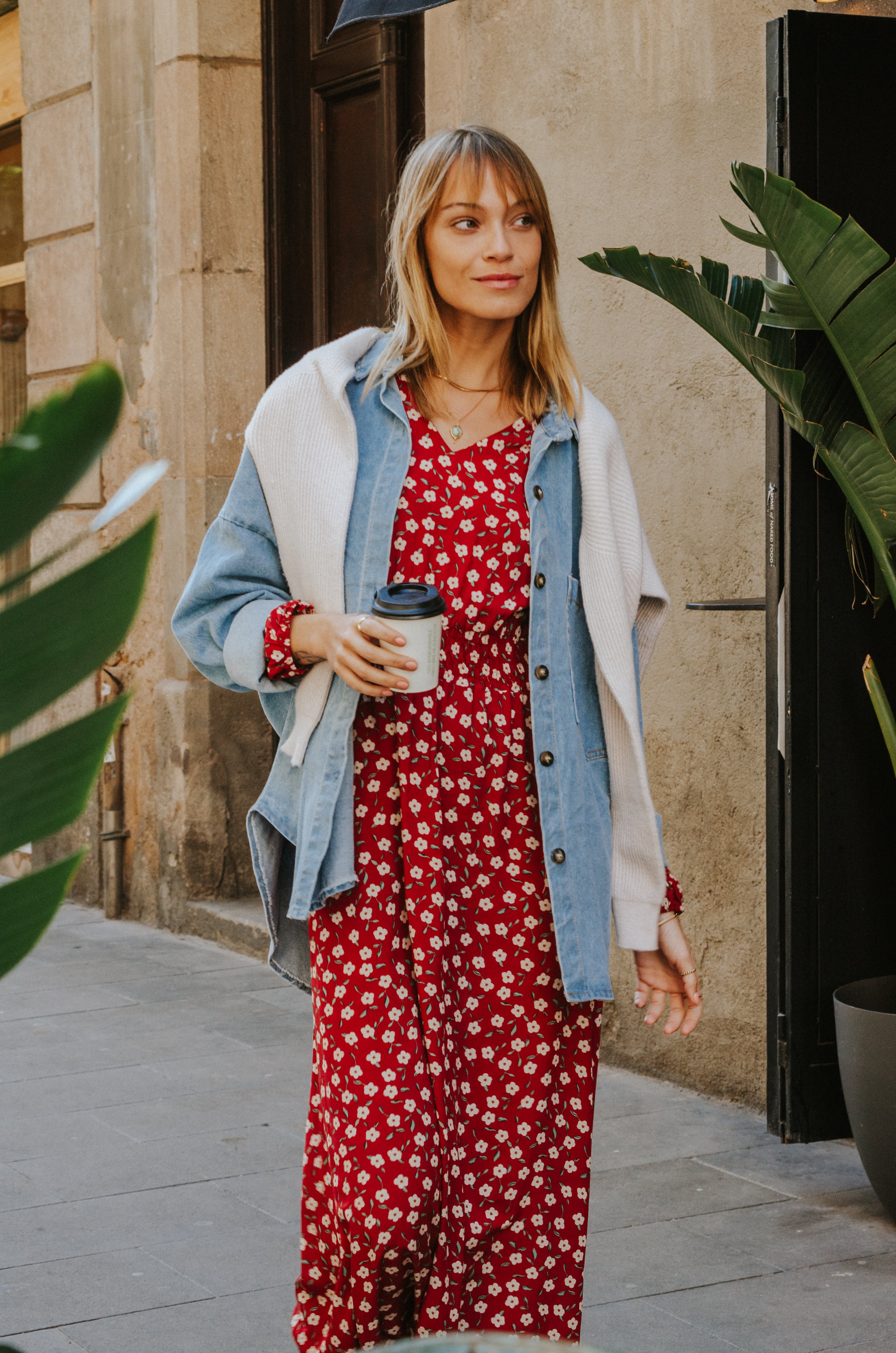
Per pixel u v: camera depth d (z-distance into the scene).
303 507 2.12
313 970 2.14
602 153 4.64
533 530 2.12
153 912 7.06
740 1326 2.92
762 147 4.12
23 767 0.70
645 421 4.55
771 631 3.81
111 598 0.67
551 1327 2.21
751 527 4.20
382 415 2.15
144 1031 5.27
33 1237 3.42
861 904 3.85
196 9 6.54
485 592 2.10
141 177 6.93
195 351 6.68
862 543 3.77
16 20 8.37
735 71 4.20
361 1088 2.04
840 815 3.81
